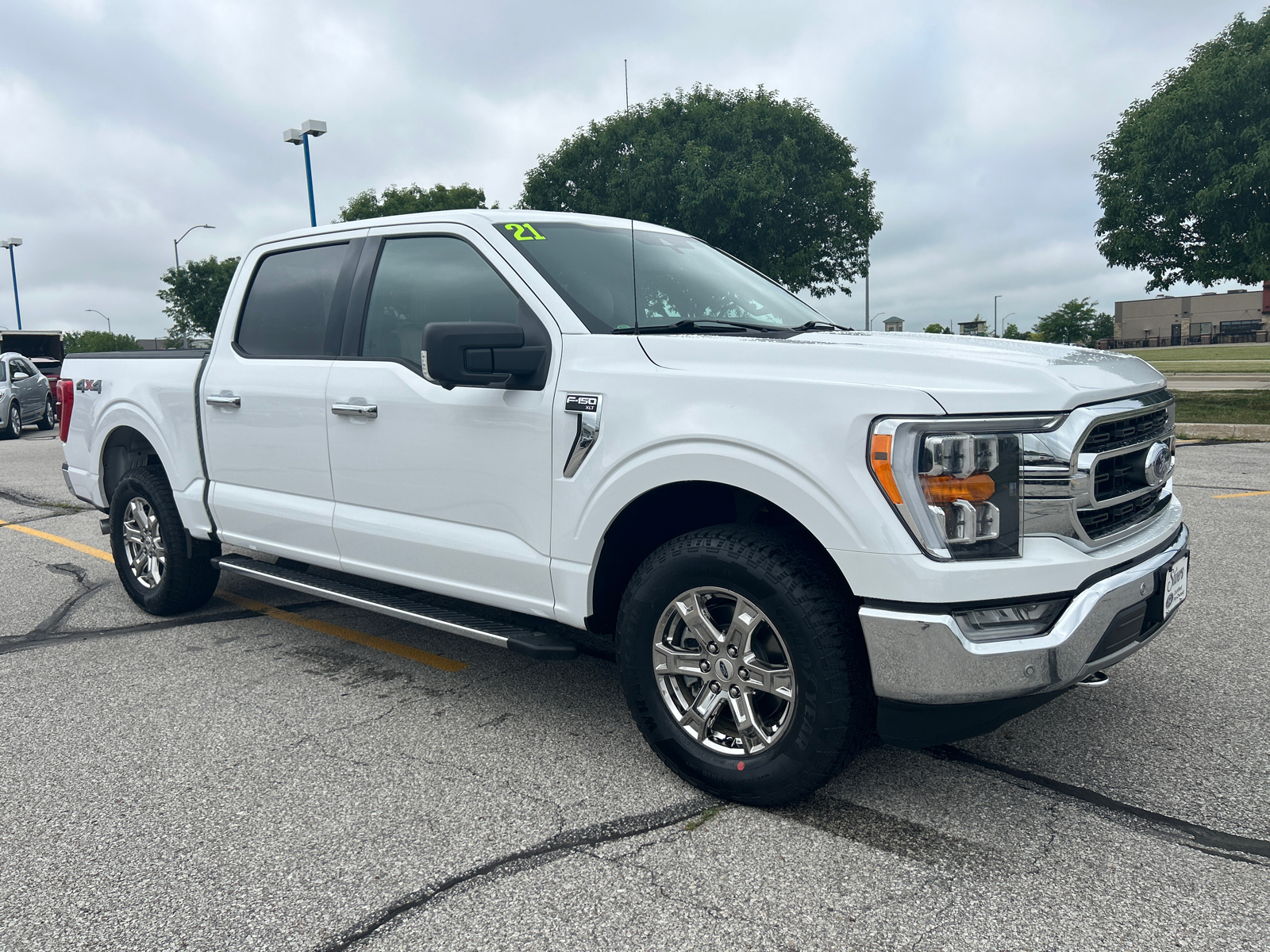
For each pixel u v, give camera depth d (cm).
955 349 267
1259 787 283
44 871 246
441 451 334
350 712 357
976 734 248
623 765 307
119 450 517
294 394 390
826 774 256
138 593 498
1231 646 409
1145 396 276
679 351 284
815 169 2519
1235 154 1650
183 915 225
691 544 271
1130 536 267
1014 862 243
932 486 234
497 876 240
